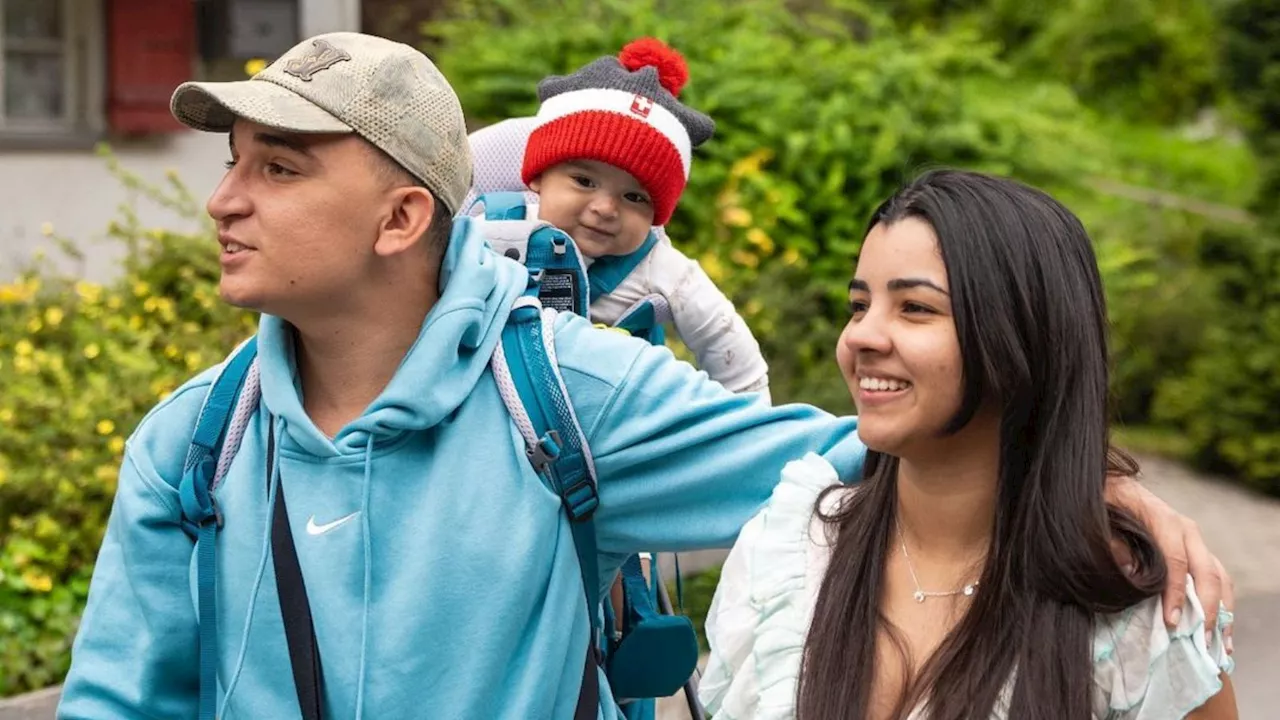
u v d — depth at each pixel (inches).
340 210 78.2
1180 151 645.9
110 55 316.2
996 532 71.8
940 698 70.8
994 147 324.2
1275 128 321.1
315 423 83.7
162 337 235.6
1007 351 69.8
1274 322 322.7
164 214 325.4
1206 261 335.9
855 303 75.0
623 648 93.0
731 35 332.8
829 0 398.0
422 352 79.7
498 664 79.8
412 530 79.8
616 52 314.5
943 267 70.7
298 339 84.0
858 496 79.0
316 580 79.0
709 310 123.3
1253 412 324.2
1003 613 71.1
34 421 211.0
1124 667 70.0
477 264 82.4
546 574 82.0
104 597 84.3
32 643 189.8
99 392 213.9
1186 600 70.2
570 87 121.7
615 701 94.3
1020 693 69.2
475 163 127.0
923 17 685.3
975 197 71.6
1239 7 317.4
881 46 343.9
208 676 81.0
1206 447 335.6
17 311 244.4
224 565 81.2
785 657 76.2
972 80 371.2
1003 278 70.1
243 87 77.1
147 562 83.1
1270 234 323.9
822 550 79.0
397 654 78.2
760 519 81.5
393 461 80.4
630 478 85.7
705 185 291.4
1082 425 70.7
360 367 82.6
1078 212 362.9
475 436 81.5
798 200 298.4
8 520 202.2
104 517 205.9
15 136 305.9
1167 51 719.7
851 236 298.8
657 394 85.0
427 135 79.9
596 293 121.1
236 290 78.8
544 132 120.8
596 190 119.3
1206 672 69.0
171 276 251.3
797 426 87.1
